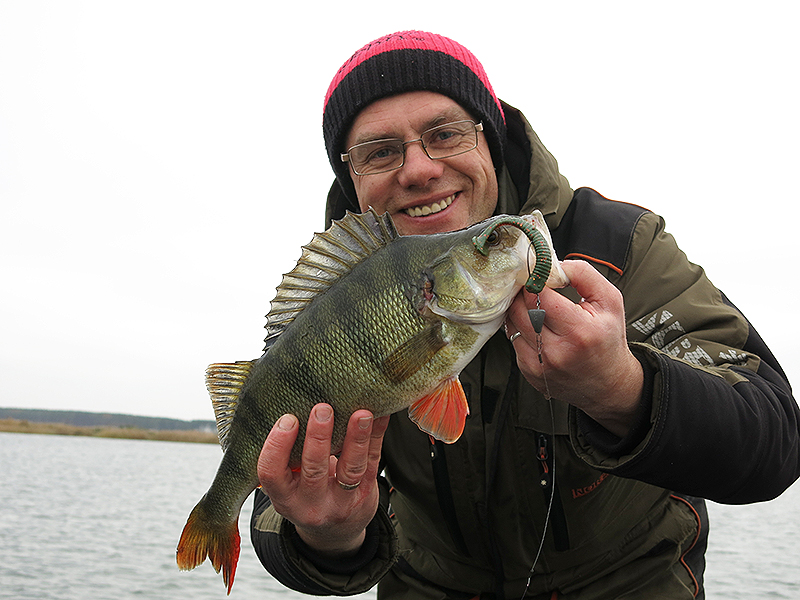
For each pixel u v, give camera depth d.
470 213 0.60
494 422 0.51
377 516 0.52
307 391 0.41
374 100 0.59
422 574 0.62
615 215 0.55
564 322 0.35
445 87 0.58
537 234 0.37
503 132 0.64
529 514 0.53
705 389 0.38
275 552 0.53
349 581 0.51
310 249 0.44
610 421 0.39
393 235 0.42
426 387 0.41
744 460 0.39
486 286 0.39
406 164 0.58
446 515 0.55
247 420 0.44
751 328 0.49
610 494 0.53
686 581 0.56
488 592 0.59
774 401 0.43
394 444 0.57
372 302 0.40
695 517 0.57
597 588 0.55
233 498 0.46
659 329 0.50
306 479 0.40
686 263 0.53
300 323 0.42
